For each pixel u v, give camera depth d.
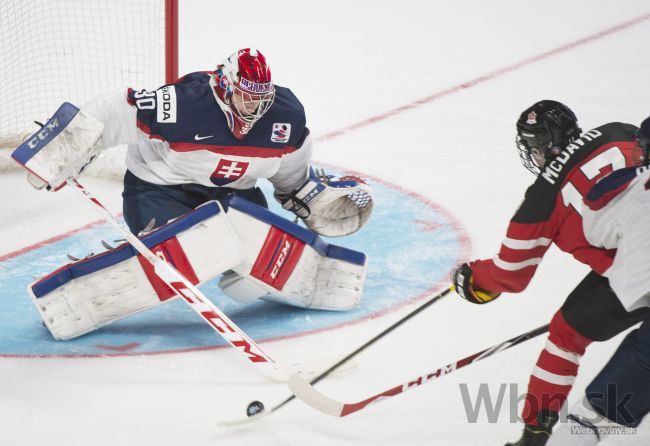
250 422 12.38
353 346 14.84
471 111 28.06
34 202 21.31
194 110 14.70
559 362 10.90
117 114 14.69
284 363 14.23
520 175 22.84
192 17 38.41
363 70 32.19
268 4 40.44
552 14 38.75
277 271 15.43
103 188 22.20
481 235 19.38
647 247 9.95
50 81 27.56
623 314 10.62
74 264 14.70
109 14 32.91
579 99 28.75
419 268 17.83
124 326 15.64
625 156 10.45
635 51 33.62
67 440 12.01
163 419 12.55
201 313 13.33
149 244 14.66
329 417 12.55
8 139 23.22
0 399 13.10
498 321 15.50
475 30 36.81
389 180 22.73
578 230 10.62
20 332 15.33
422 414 12.60
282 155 15.62
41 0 33.72
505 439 11.89
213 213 14.88
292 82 30.95
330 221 17.05
